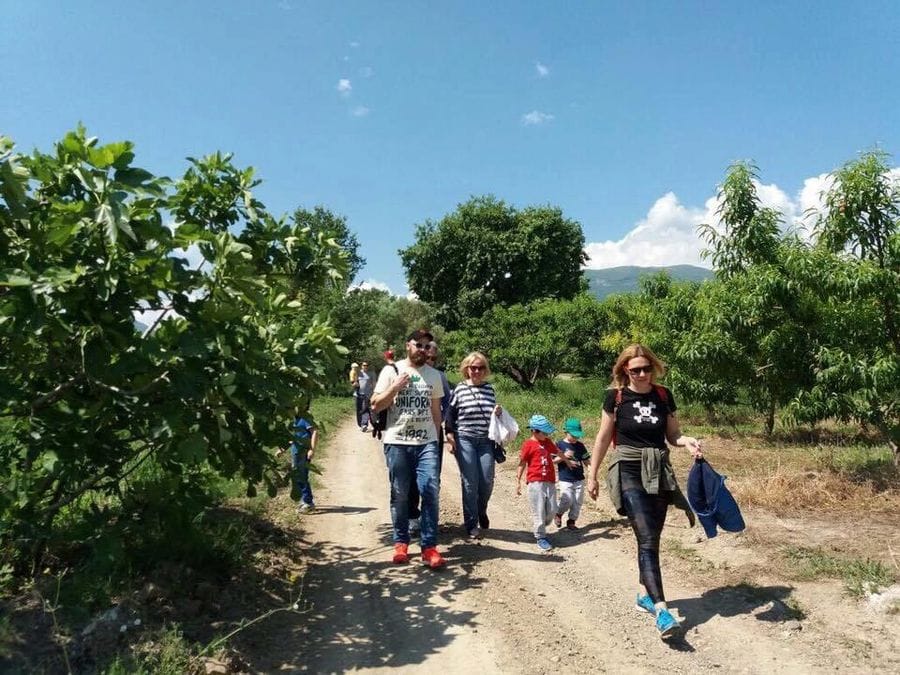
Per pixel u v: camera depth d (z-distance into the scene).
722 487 4.35
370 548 5.96
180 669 3.28
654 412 4.45
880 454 8.89
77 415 3.84
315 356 4.60
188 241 3.75
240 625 3.95
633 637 4.08
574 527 6.62
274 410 4.19
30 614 3.55
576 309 25.64
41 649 3.29
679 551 5.61
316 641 4.01
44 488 4.04
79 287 3.39
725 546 5.60
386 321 40.66
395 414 5.57
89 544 4.12
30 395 3.80
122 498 4.30
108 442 4.02
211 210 4.80
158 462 4.11
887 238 7.82
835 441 11.14
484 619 4.34
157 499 4.27
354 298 31.23
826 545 5.41
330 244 5.18
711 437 12.43
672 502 4.46
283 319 4.90
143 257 3.42
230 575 4.73
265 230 4.88
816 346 8.45
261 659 3.69
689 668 3.67
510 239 44.53
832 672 3.53
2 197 3.20
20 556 4.10
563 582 5.05
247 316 4.38
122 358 3.62
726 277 10.16
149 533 4.60
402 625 4.25
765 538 5.65
